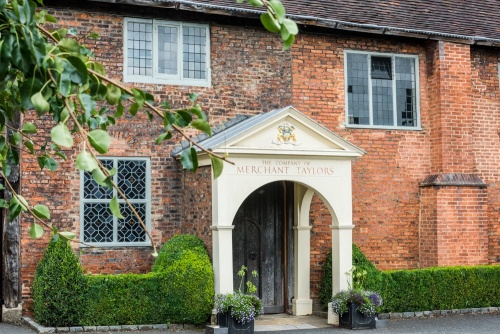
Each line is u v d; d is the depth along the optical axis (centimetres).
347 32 1506
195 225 1321
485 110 1634
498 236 1623
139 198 1345
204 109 1390
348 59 1520
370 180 1511
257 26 1445
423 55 1583
